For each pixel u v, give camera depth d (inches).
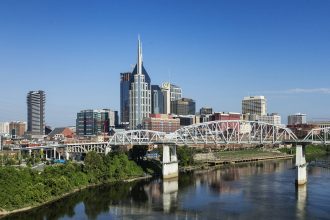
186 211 7573.8
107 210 7721.5
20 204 7652.6
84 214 7421.3
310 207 7726.4
